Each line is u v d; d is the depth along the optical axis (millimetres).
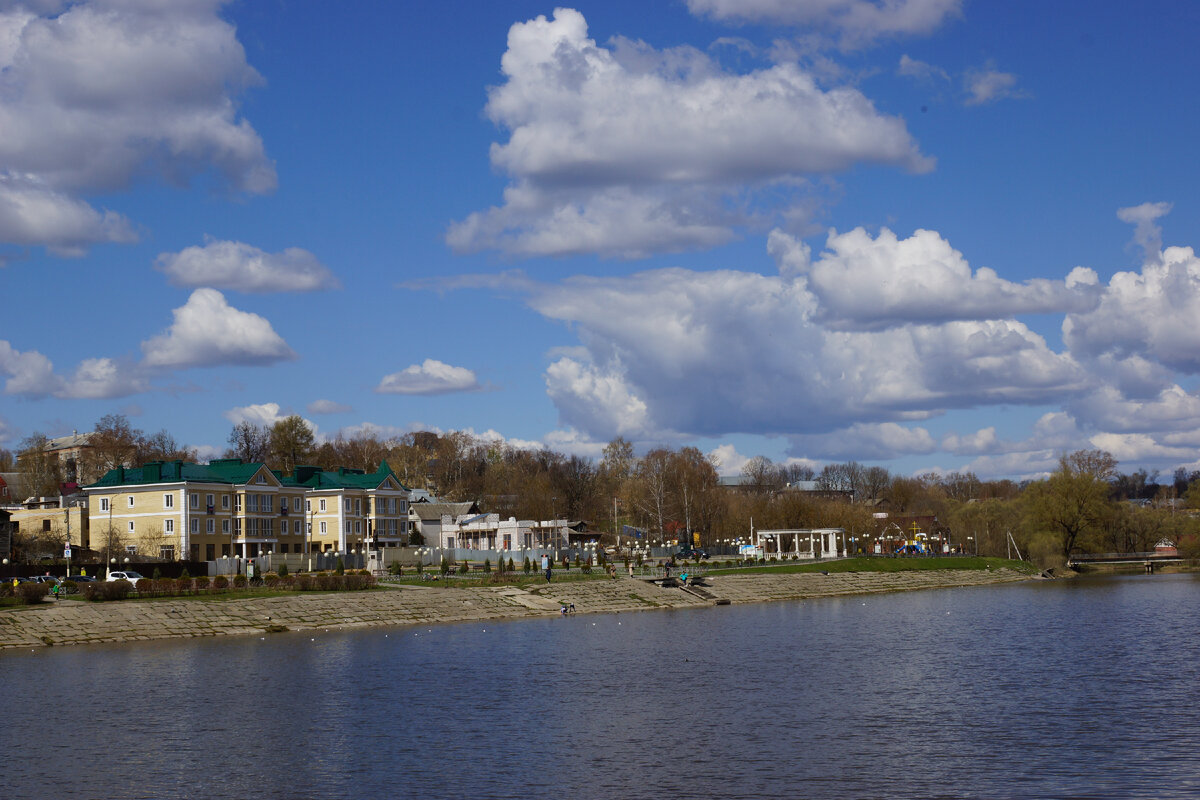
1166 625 108438
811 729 55719
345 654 85500
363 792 44250
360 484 195375
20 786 45562
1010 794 42875
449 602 119688
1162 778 44812
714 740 53219
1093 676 73000
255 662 80562
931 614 126062
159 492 162250
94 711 61250
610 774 46656
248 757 50250
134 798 43750
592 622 114375
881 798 42594
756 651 88312
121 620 95938
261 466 174500
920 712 60219
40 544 159625
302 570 139750
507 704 63406
